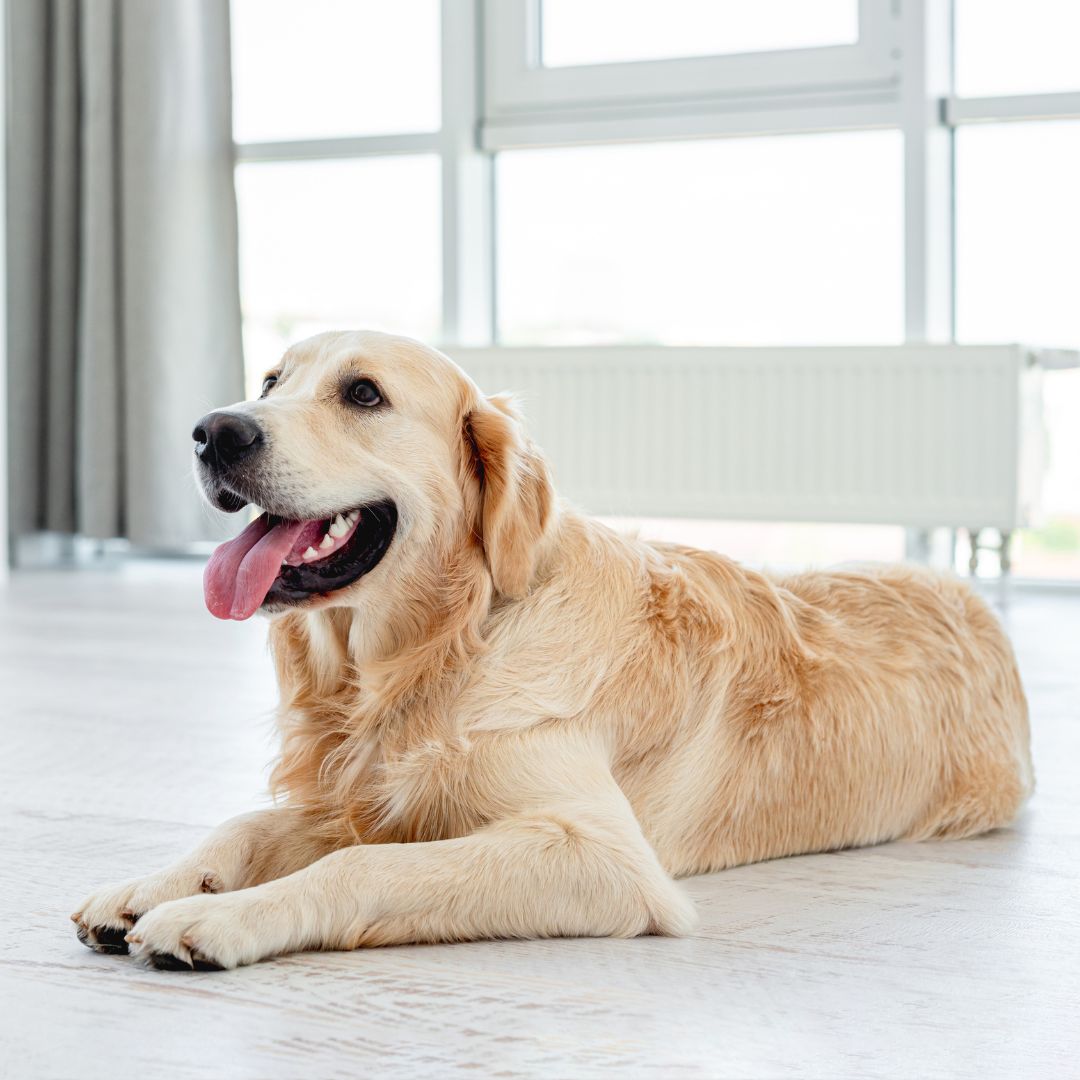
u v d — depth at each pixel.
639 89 5.11
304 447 1.51
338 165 5.53
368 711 1.53
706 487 4.80
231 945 1.23
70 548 5.74
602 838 1.38
